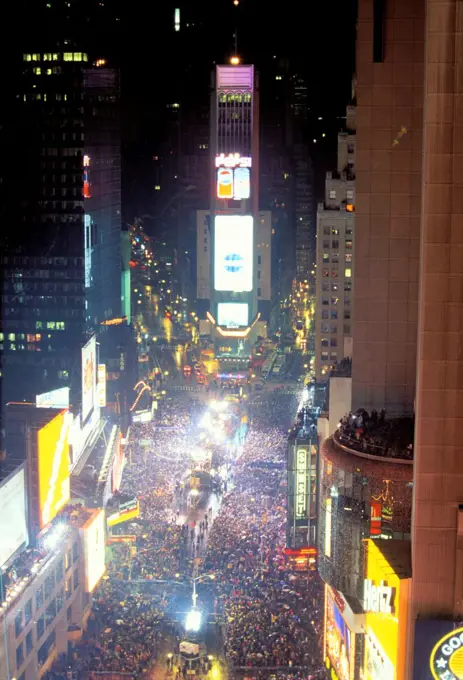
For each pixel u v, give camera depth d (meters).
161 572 157.75
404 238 112.44
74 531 145.12
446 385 81.38
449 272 79.81
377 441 101.00
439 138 78.19
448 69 77.50
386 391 114.44
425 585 84.00
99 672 126.62
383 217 112.19
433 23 77.12
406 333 113.56
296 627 136.62
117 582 155.25
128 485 199.38
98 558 150.38
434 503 82.94
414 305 113.12
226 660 130.12
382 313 113.50
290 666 126.06
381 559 86.69
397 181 111.69
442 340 80.81
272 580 152.00
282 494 188.62
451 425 81.94
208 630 139.88
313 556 157.38
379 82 110.75
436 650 82.62
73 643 139.00
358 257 113.12
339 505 101.75
